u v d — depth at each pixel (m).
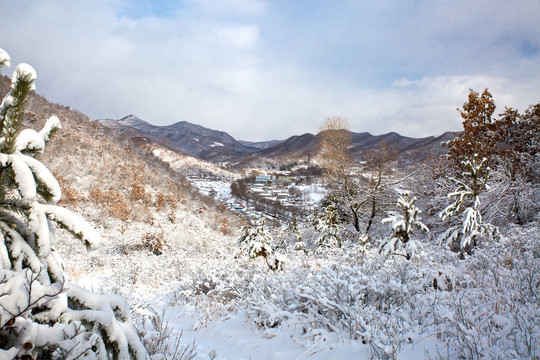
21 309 1.85
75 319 2.14
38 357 2.07
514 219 13.42
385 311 4.80
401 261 6.38
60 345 1.95
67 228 2.40
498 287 4.98
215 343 5.11
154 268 12.30
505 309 4.25
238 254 11.70
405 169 23.88
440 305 4.54
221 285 7.72
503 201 13.65
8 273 1.98
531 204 12.90
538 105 16.06
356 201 21.52
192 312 7.21
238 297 7.28
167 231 22.67
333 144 22.59
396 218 7.47
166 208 26.52
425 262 7.02
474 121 17.55
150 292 9.45
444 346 3.68
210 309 6.91
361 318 4.15
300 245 15.87
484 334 3.70
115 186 25.19
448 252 7.59
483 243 7.47
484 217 13.97
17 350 1.76
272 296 5.56
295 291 5.62
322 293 4.82
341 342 4.09
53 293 2.04
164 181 30.88
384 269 5.77
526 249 6.69
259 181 145.25
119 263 14.12
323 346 4.01
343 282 4.86
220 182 140.75
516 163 14.80
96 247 2.43
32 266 2.23
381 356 3.58
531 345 3.23
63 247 14.77
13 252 2.21
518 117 16.55
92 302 2.34
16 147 2.40
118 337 2.25
